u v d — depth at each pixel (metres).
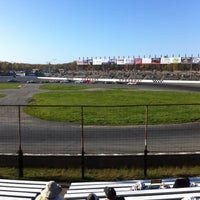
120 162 13.33
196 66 165.00
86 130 21.94
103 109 33.25
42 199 6.45
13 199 8.92
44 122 25.31
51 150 16.84
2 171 13.25
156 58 125.25
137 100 43.41
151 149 16.78
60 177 12.62
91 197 7.18
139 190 9.01
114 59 141.88
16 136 20.33
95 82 98.06
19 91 61.62
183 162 13.55
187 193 8.63
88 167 13.34
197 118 26.25
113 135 20.28
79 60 153.62
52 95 52.56
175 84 80.44
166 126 23.14
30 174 12.94
